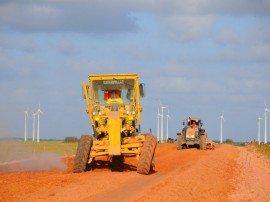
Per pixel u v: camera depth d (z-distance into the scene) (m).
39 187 23.81
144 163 30.84
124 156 33.44
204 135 72.81
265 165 48.00
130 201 20.25
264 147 84.19
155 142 32.00
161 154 57.88
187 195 22.86
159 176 30.36
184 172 32.47
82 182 26.06
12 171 32.38
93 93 34.00
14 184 24.66
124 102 33.97
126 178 28.61
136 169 33.72
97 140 32.81
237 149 82.69
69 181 26.34
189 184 26.58
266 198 23.94
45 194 21.70
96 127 33.50
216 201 22.14
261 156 65.62
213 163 42.78
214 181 29.14
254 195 24.64
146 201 20.39
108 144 32.00
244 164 45.50
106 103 33.94
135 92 33.97
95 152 31.92
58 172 31.59
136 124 33.72
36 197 20.84
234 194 24.80
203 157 51.56
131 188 24.33
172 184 25.92
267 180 32.28
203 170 35.00
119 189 23.89
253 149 89.81
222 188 26.45
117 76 34.03
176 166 38.97
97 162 35.25
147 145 31.48
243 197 23.89
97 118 33.31
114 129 31.45
